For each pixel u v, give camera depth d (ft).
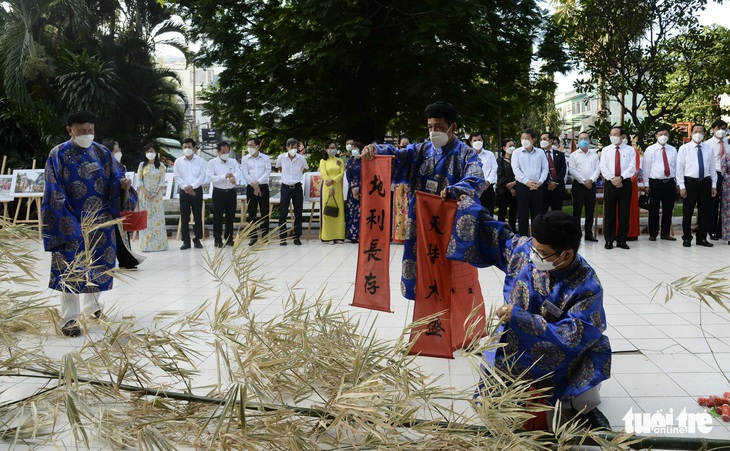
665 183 32.81
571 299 9.85
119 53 60.59
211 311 18.78
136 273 25.93
